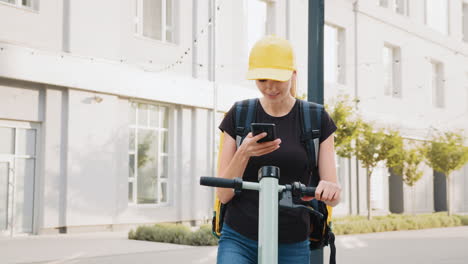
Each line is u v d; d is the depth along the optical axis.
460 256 9.65
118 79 13.84
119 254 8.96
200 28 16.22
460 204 29.70
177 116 15.71
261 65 2.37
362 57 22.20
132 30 14.55
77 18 13.20
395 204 24.52
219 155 2.62
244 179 2.54
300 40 19.52
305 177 2.56
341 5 21.33
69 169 12.91
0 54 11.59
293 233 2.51
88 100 13.36
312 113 2.55
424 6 26.22
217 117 16.66
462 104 29.03
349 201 21.22
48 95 12.68
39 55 12.27
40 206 12.57
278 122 2.55
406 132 24.39
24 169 12.47
